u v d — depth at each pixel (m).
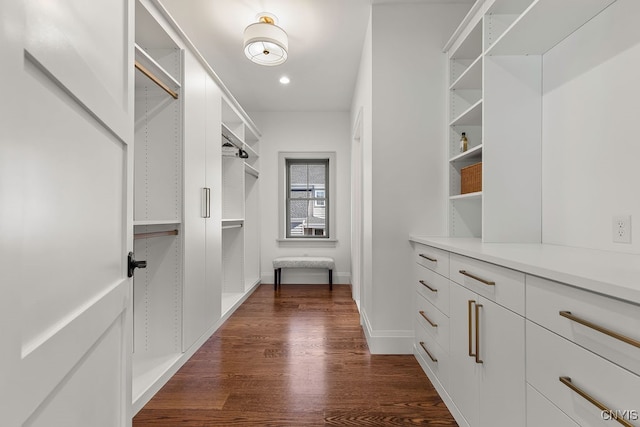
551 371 0.86
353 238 3.87
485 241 1.74
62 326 0.59
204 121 2.54
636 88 1.20
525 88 1.75
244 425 1.50
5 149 0.44
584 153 1.45
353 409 1.63
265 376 1.98
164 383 1.87
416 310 2.28
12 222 0.45
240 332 2.76
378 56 2.41
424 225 2.40
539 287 0.91
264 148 4.82
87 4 0.73
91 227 0.73
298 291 4.33
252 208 4.72
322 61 3.27
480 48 2.20
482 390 1.25
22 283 0.48
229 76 3.62
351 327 2.89
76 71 0.64
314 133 4.82
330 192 4.84
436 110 2.41
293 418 1.55
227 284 3.94
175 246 2.18
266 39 2.44
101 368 0.81
